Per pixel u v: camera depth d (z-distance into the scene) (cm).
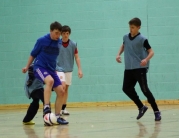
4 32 1742
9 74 1744
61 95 938
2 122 1049
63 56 1248
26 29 1733
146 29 1655
